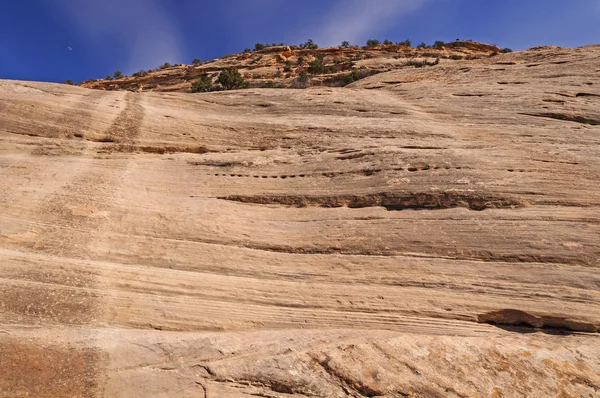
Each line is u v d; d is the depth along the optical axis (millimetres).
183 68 63938
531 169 9336
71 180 9141
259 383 4480
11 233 7004
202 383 4441
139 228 7738
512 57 24094
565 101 14344
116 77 67125
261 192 9469
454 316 6086
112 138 11586
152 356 4801
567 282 6359
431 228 7699
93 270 6379
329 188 9359
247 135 12477
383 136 11891
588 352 5207
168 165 10633
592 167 9391
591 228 7324
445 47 65812
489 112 13805
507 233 7352
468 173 9094
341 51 64312
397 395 4422
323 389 4457
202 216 8289
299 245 7613
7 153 10273
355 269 6953
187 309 6008
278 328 5934
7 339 4855
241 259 7203
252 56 65062
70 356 4680
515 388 4602
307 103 14891
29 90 13516
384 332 5730
